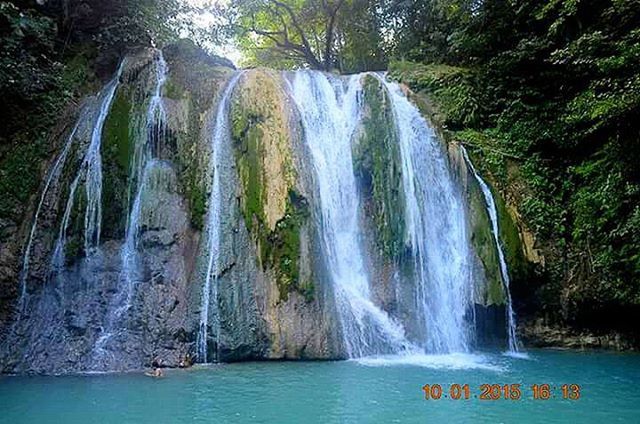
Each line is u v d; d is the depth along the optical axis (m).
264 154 10.74
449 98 14.51
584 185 13.26
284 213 10.19
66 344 9.05
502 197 12.74
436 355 10.48
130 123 10.96
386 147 11.98
